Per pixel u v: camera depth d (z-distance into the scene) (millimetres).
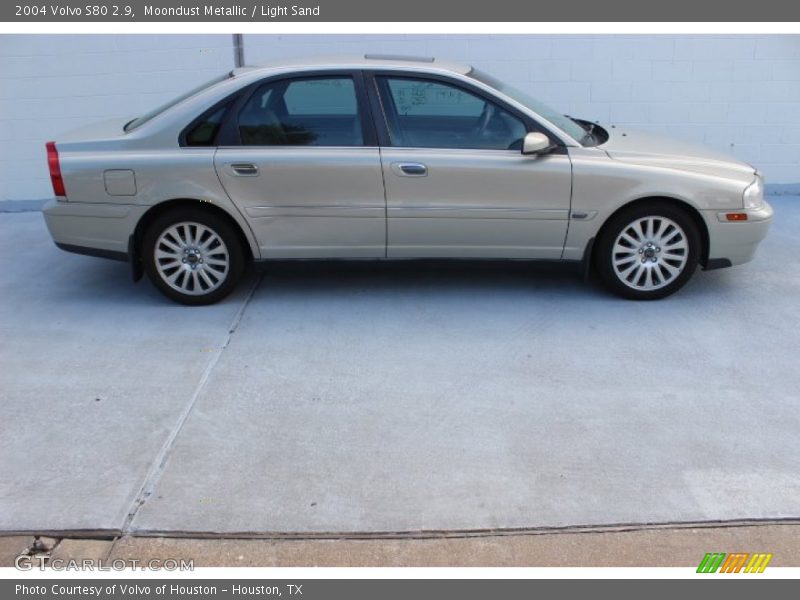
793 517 3168
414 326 4957
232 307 5305
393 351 4605
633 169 4961
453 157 4945
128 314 5219
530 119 5004
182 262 5227
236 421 3863
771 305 5230
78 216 5098
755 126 7762
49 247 6727
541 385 4191
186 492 3334
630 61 7582
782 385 4168
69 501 3279
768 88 7637
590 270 5730
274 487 3363
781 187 7895
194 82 7637
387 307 5273
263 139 5012
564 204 5012
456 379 4266
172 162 4953
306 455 3580
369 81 5012
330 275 5898
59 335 4887
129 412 3953
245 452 3609
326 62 5109
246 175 4961
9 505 3256
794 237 6645
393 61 5141
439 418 3877
